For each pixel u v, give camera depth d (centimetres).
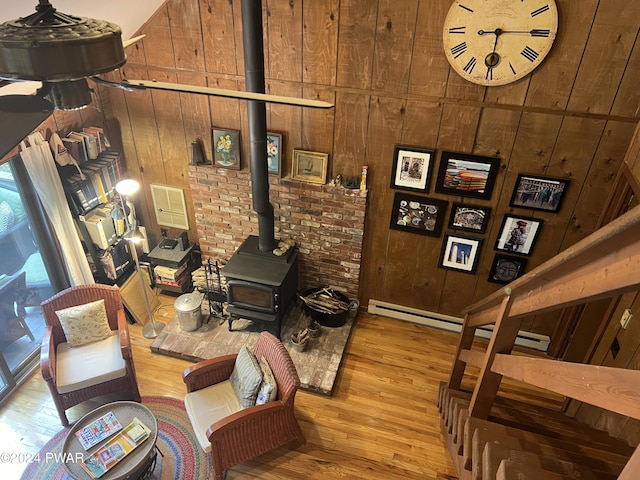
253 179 429
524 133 385
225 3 397
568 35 338
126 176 528
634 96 347
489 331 489
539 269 189
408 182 435
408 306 514
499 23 345
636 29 324
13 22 126
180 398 425
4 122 104
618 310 356
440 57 373
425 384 448
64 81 134
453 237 449
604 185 387
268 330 491
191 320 479
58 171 428
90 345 407
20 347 446
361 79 400
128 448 328
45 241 447
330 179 461
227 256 543
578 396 153
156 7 409
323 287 519
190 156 491
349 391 438
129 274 517
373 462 378
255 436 347
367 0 365
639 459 109
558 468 184
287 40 399
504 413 331
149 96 467
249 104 388
